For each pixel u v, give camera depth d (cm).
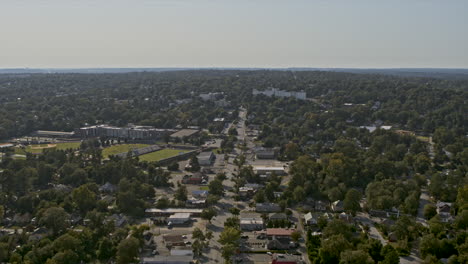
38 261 18812
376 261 19012
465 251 18888
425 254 19525
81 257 19488
